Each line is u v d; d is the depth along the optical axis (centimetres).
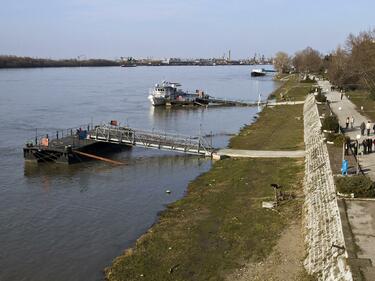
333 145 4338
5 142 6638
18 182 4759
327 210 2827
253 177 4466
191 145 5838
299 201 3609
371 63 8406
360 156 3916
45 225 3581
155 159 5712
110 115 9612
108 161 5650
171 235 3225
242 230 3194
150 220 3631
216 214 3578
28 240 3303
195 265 2766
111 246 3178
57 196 4300
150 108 10938
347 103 8125
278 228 3150
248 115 9669
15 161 5616
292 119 8231
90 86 17650
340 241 2319
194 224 3397
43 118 8881
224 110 10650
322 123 5325
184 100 11319
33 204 4075
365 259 2091
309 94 10919
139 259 2891
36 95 13388
